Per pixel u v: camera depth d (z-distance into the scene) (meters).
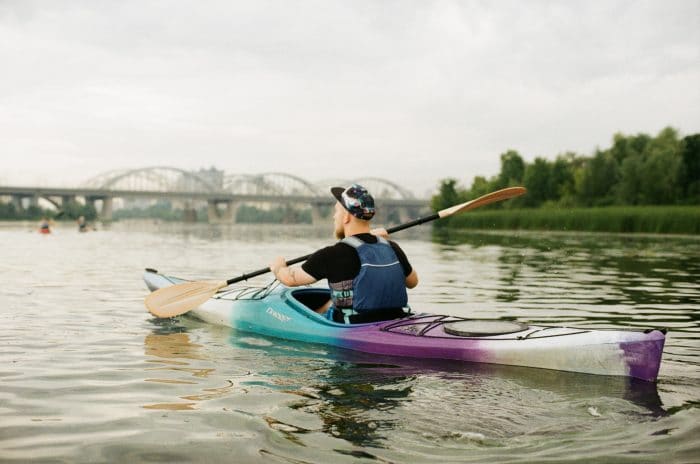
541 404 3.09
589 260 14.97
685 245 22.39
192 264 13.32
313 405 3.08
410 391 3.34
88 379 3.63
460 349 4.05
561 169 72.94
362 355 4.29
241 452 2.44
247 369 3.88
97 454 2.43
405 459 2.36
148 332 5.23
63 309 6.48
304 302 5.61
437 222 62.44
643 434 2.65
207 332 5.23
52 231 44.00
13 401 3.17
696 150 54.16
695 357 4.28
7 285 8.80
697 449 2.47
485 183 84.12
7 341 4.76
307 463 2.32
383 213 150.12
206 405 3.09
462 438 2.60
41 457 2.41
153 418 2.88
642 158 57.75
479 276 10.91
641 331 3.63
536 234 38.62
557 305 7.09
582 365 3.68
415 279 4.92
